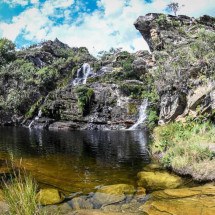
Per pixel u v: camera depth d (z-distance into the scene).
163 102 24.02
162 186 8.14
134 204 6.71
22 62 49.41
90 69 40.41
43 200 6.97
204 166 8.74
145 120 30.28
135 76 36.75
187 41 35.06
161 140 13.77
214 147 10.08
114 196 7.26
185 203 6.26
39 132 27.61
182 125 15.58
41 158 12.91
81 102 33.50
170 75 23.06
